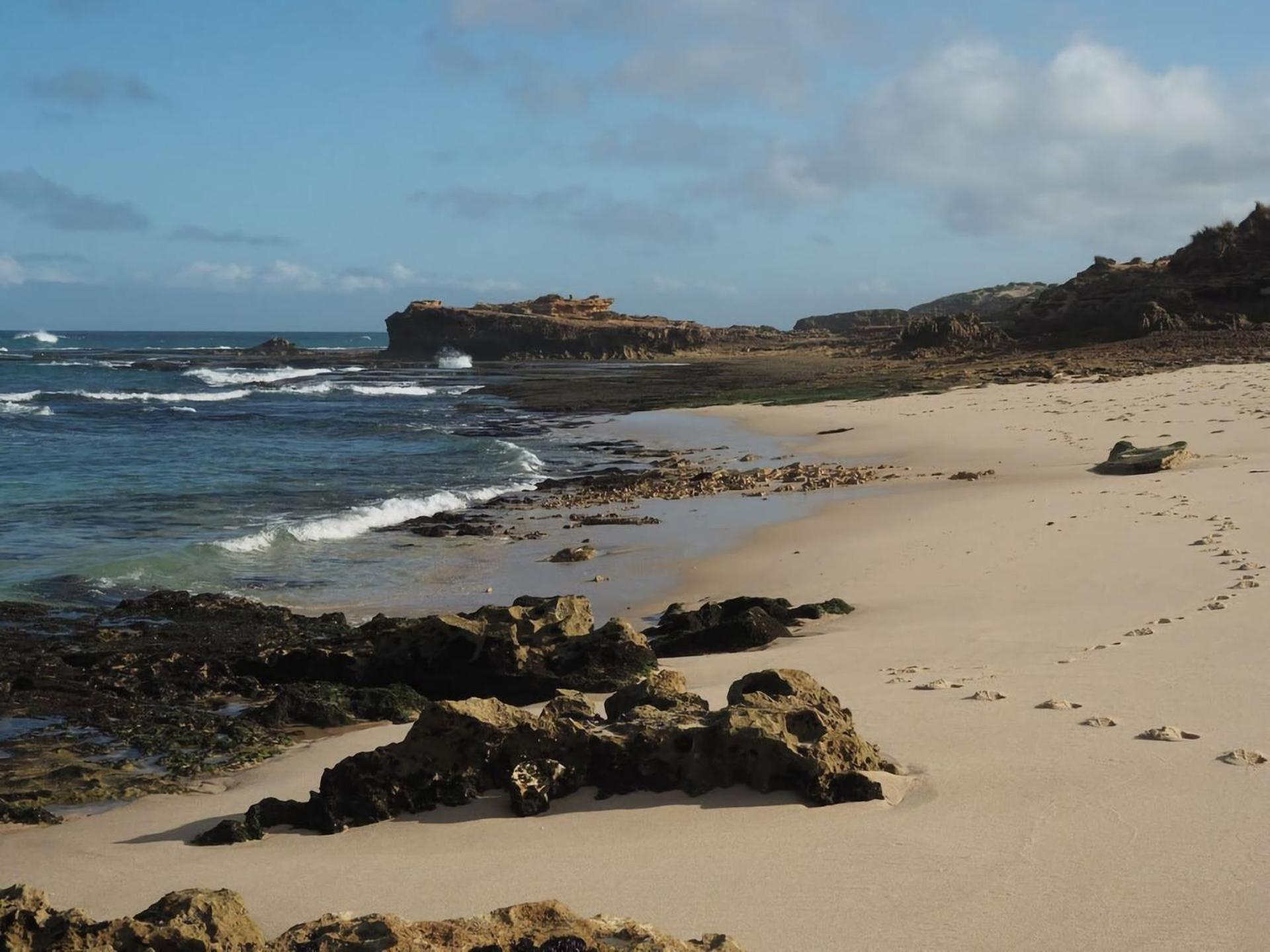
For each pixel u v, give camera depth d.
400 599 18.22
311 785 9.64
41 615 16.45
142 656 14.02
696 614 15.26
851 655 12.69
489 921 5.11
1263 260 69.44
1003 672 11.07
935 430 37.22
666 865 6.95
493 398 68.56
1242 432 29.44
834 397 54.78
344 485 30.70
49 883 7.45
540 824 7.93
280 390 74.81
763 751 8.15
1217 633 11.66
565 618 13.71
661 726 8.50
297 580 19.44
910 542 19.62
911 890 6.32
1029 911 5.98
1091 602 14.09
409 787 8.38
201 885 7.20
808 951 5.66
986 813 7.43
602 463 36.59
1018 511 21.28
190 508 26.38
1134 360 54.81
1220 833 6.79
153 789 9.89
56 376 86.88
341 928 5.07
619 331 138.00
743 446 39.12
